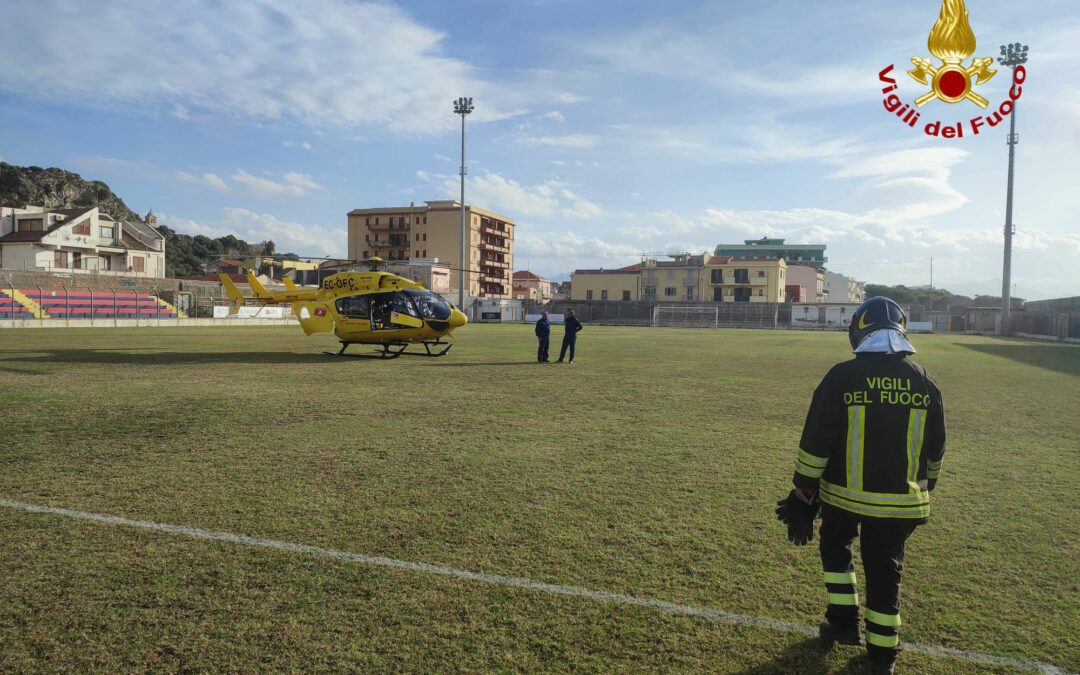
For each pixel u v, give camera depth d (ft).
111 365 52.85
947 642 10.46
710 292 285.23
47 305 132.16
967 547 14.57
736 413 32.58
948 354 81.51
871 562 9.33
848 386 9.39
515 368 55.52
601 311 233.96
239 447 23.49
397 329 63.57
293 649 9.96
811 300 317.83
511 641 10.28
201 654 9.78
